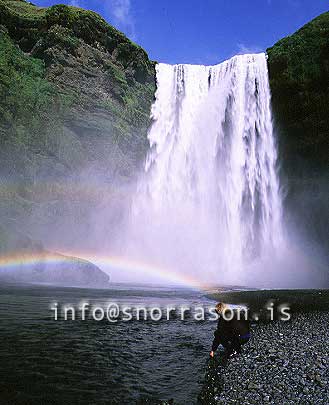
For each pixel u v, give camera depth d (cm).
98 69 4781
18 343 1005
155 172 5034
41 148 4006
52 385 741
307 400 696
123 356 954
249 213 4666
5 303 1634
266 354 970
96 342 1070
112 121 4653
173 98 5275
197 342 1129
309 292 2602
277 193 4553
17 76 4091
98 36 4866
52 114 4216
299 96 4316
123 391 733
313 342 1091
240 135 4775
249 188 4678
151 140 5147
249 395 720
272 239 4553
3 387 715
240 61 4906
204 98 5122
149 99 5247
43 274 2653
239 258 4597
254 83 4709
